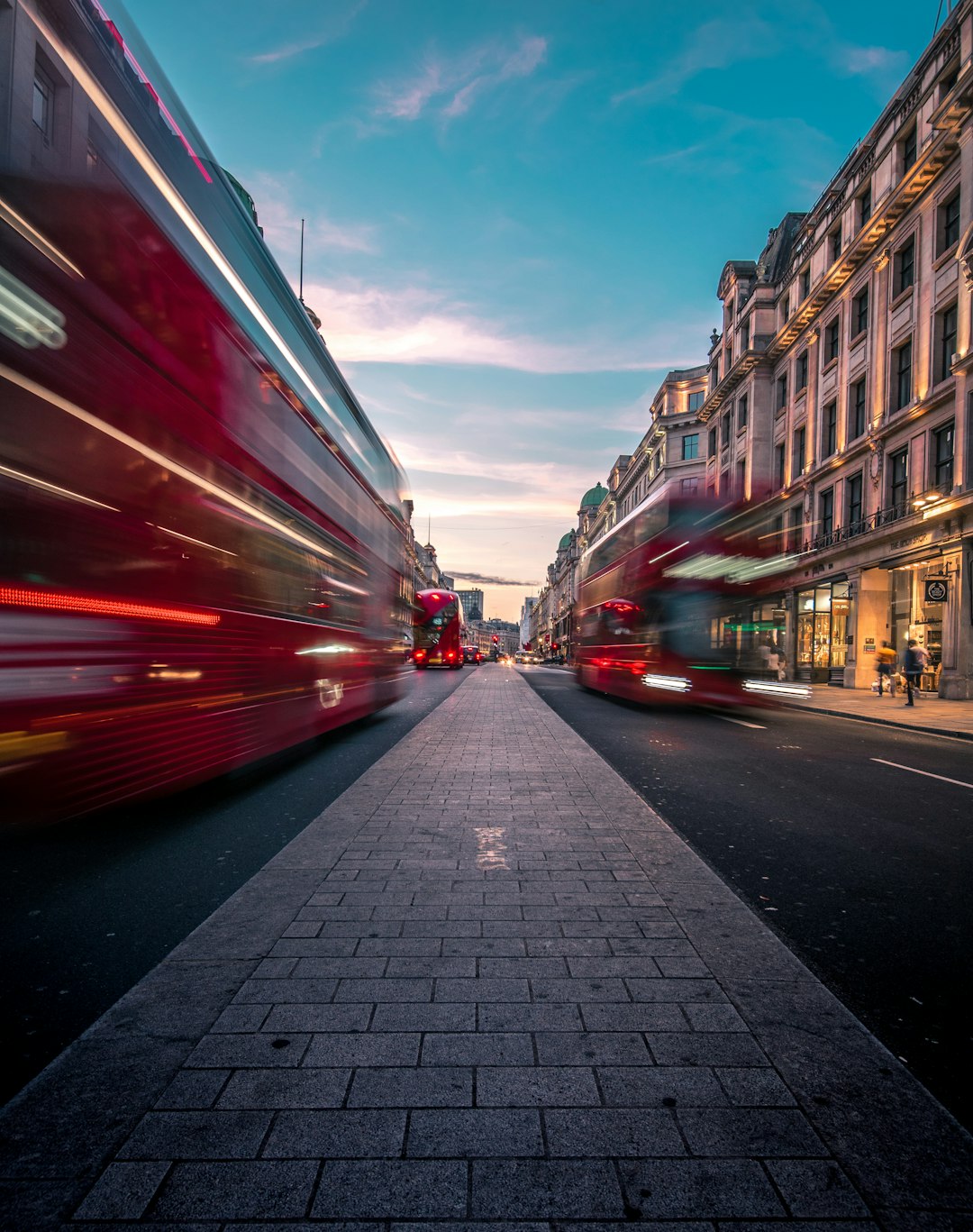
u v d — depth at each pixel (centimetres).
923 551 2203
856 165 2798
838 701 2016
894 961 331
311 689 863
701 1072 228
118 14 461
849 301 2845
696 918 357
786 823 595
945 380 2144
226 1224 167
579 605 2503
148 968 315
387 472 1432
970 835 563
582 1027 253
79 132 414
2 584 355
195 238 549
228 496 609
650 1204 174
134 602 466
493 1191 177
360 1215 170
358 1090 216
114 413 443
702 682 1409
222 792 707
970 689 2028
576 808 592
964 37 2138
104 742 434
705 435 5147
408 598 1691
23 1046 251
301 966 299
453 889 396
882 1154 193
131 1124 201
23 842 525
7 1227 166
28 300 371
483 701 1828
